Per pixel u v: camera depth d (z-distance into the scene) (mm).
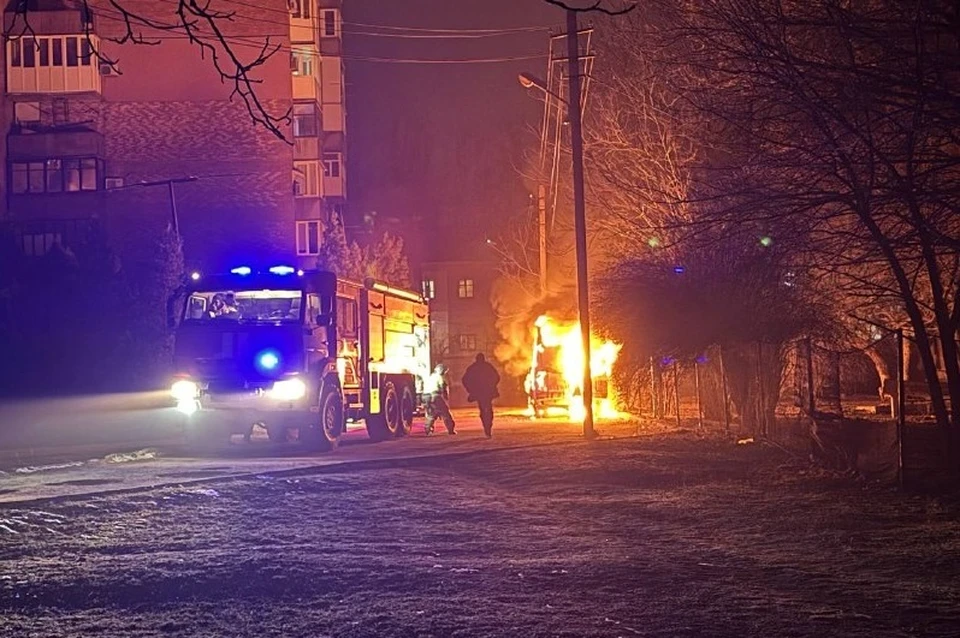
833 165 12391
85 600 9039
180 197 59031
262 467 18875
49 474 18750
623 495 15203
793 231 13805
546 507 14250
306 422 23688
